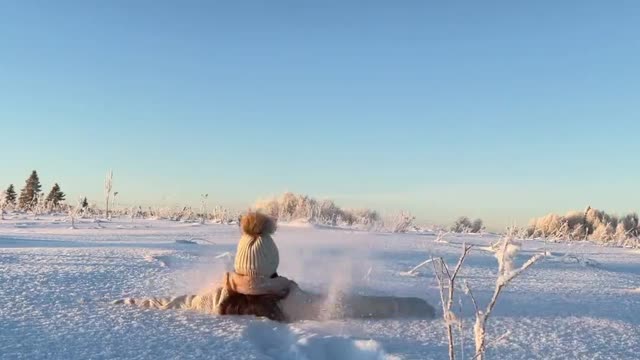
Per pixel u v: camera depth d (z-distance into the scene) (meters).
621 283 8.42
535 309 5.66
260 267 4.91
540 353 3.89
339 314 4.92
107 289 5.91
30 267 7.19
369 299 5.05
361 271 7.68
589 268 10.74
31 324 4.23
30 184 44.66
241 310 4.83
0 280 6.06
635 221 33.28
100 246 10.87
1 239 12.15
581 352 3.97
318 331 4.29
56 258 8.23
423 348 3.86
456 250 12.56
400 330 4.45
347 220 25.17
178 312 4.88
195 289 5.98
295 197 25.14
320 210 24.48
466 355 3.70
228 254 8.51
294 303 4.91
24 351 3.53
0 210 24.27
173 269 7.48
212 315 4.80
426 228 24.38
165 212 29.94
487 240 17.59
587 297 6.63
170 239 13.54
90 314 4.66
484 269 9.02
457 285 6.87
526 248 15.94
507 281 2.72
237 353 3.60
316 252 10.24
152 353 3.56
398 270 8.06
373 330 4.42
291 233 14.23
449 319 2.94
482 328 2.74
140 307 5.05
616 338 4.46
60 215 28.70
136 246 10.97
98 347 3.67
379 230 20.94
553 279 8.45
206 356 3.52
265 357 3.54
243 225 5.01
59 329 4.12
